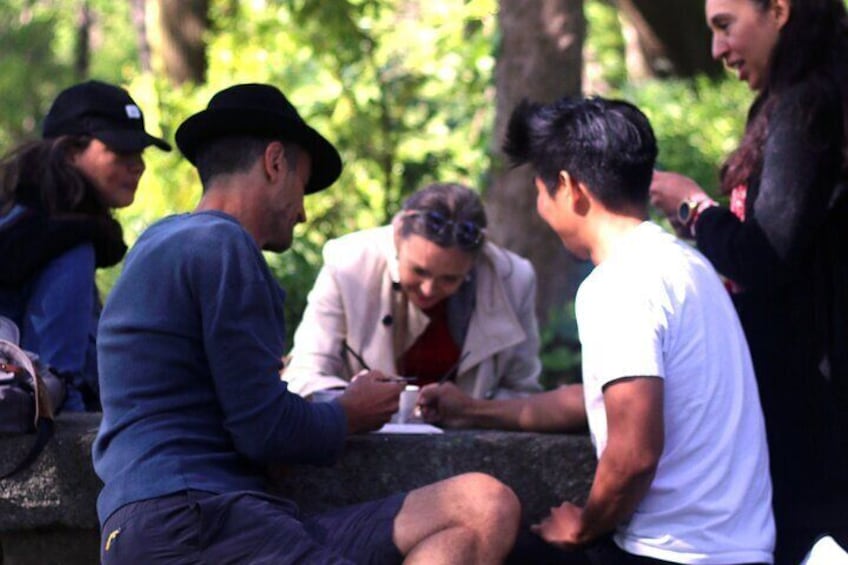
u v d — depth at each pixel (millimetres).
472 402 5359
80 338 5715
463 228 5766
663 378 4402
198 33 15227
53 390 5355
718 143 14562
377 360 6027
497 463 5020
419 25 11984
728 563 4445
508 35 10172
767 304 5039
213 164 4750
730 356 4539
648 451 4328
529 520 5039
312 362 6012
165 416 4441
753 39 5062
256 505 4383
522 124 4773
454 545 4461
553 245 10172
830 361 4922
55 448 5156
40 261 5699
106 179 5949
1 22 29656
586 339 4469
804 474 4961
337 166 4938
